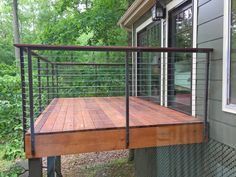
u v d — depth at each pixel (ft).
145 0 15.97
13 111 21.68
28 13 60.90
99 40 31.86
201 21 10.86
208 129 10.32
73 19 29.99
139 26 21.40
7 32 57.00
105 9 29.86
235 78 8.90
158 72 17.71
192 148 11.60
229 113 9.00
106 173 19.56
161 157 15.17
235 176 8.70
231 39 9.00
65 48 8.47
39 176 8.84
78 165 21.40
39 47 8.26
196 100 11.47
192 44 11.87
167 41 15.02
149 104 16.44
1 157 17.48
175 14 14.46
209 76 10.25
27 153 8.69
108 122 10.44
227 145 9.13
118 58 29.84
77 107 14.98
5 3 57.06
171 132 10.09
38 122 10.52
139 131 9.73
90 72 24.90
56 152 8.98
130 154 21.66
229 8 8.95
